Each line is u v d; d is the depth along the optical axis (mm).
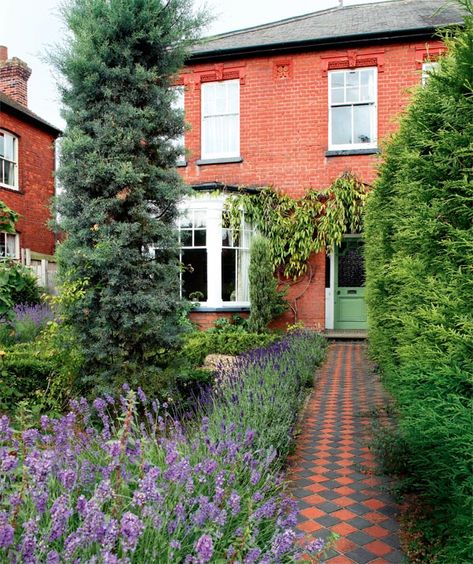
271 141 11977
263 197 11781
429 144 3107
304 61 11828
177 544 1845
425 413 2639
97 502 1767
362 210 10953
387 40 11289
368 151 11414
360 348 10727
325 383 7445
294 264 11703
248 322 10781
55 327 5301
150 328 5059
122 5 5027
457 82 3006
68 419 3121
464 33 2980
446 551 2602
